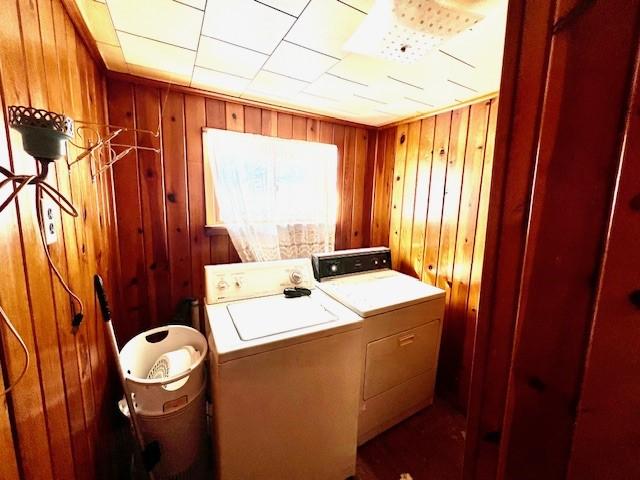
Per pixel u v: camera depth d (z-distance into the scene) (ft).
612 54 1.22
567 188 1.40
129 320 5.68
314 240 7.36
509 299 1.72
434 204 6.64
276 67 4.56
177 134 5.64
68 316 2.71
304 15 3.24
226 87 5.42
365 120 7.36
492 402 1.86
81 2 3.04
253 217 6.42
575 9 1.33
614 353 1.29
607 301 1.29
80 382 2.98
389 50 3.82
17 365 1.76
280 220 6.87
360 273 6.88
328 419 4.34
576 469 1.47
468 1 2.81
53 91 2.63
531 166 1.56
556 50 1.41
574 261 1.39
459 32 3.30
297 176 6.98
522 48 1.55
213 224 6.25
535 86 1.51
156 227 5.71
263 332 3.97
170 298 6.00
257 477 3.91
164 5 3.12
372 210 8.40
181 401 3.88
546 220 1.50
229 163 6.05
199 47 4.00
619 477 1.33
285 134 6.72
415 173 7.08
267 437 3.90
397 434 5.57
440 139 6.45
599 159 1.28
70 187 2.92
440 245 6.56
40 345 2.10
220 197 6.02
